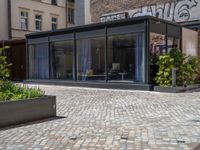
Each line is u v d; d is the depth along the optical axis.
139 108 11.23
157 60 17.20
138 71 17.44
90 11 27.52
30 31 37.09
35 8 37.69
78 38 20.30
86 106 11.84
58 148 6.57
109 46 18.78
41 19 38.56
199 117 9.51
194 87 17.55
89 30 19.69
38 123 8.96
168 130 7.94
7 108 8.64
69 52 20.94
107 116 9.83
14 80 27.30
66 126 8.48
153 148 6.52
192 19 21.81
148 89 16.73
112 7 25.97
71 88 18.98
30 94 9.83
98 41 19.31
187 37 20.77
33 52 23.41
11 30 34.97
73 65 20.66
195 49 21.66
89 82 19.48
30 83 23.09
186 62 17.80
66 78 21.16
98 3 26.89
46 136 7.48
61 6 41.06
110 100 13.39
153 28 17.33
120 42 18.23
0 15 34.19
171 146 6.65
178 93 15.57
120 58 18.27
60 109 11.22
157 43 17.78
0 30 34.12
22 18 36.53
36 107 9.38
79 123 8.84
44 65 22.62
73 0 42.56
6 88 10.30
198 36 21.80
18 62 27.06
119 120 9.20
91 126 8.44
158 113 10.23
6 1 34.69
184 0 22.12
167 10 22.95
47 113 9.69
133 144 6.79
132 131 7.86
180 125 8.48
